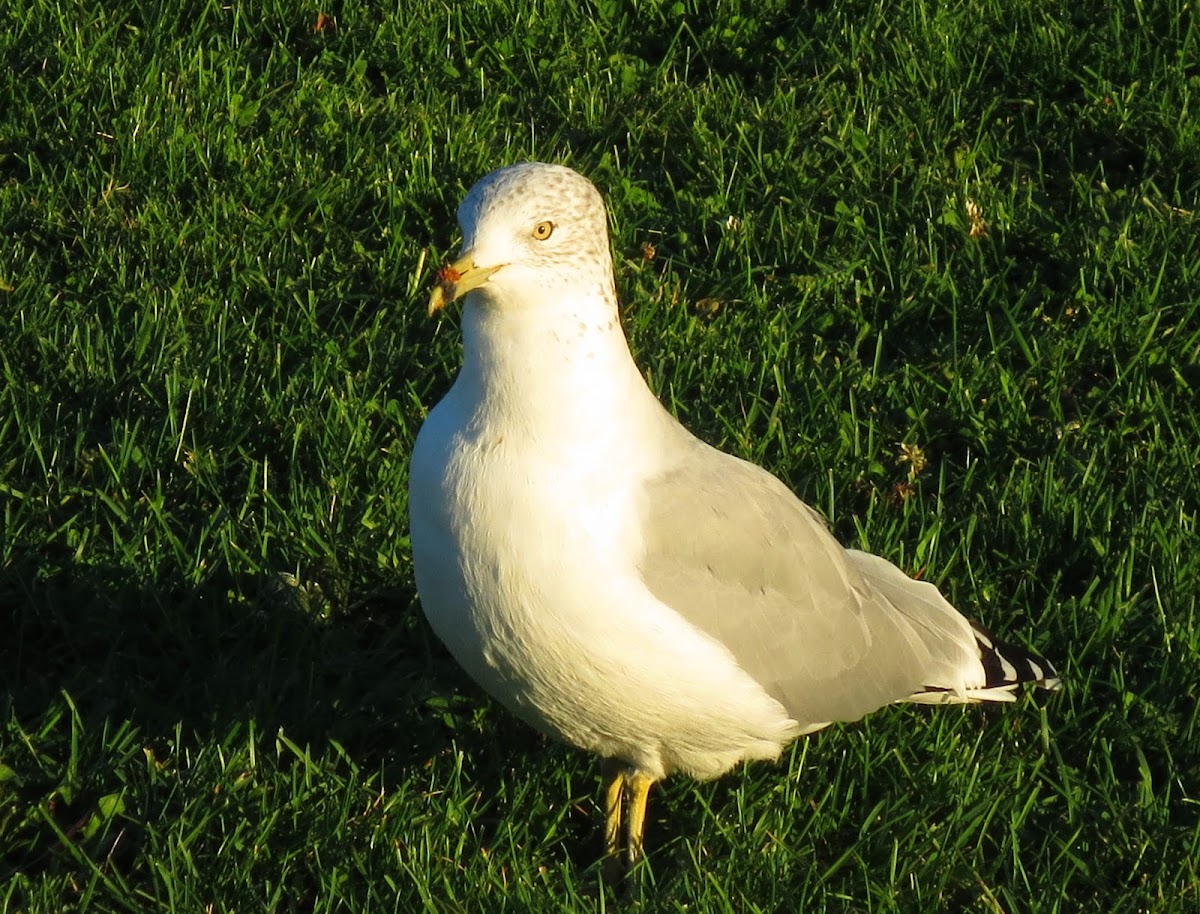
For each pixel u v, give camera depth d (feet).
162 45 34.50
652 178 31.63
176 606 22.57
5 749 20.17
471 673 18.81
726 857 19.27
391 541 23.43
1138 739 21.07
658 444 17.85
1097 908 18.95
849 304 28.63
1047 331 27.63
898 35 34.30
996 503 24.54
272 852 19.12
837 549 19.93
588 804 20.86
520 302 16.61
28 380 25.90
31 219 29.58
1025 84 33.63
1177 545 23.17
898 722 21.31
